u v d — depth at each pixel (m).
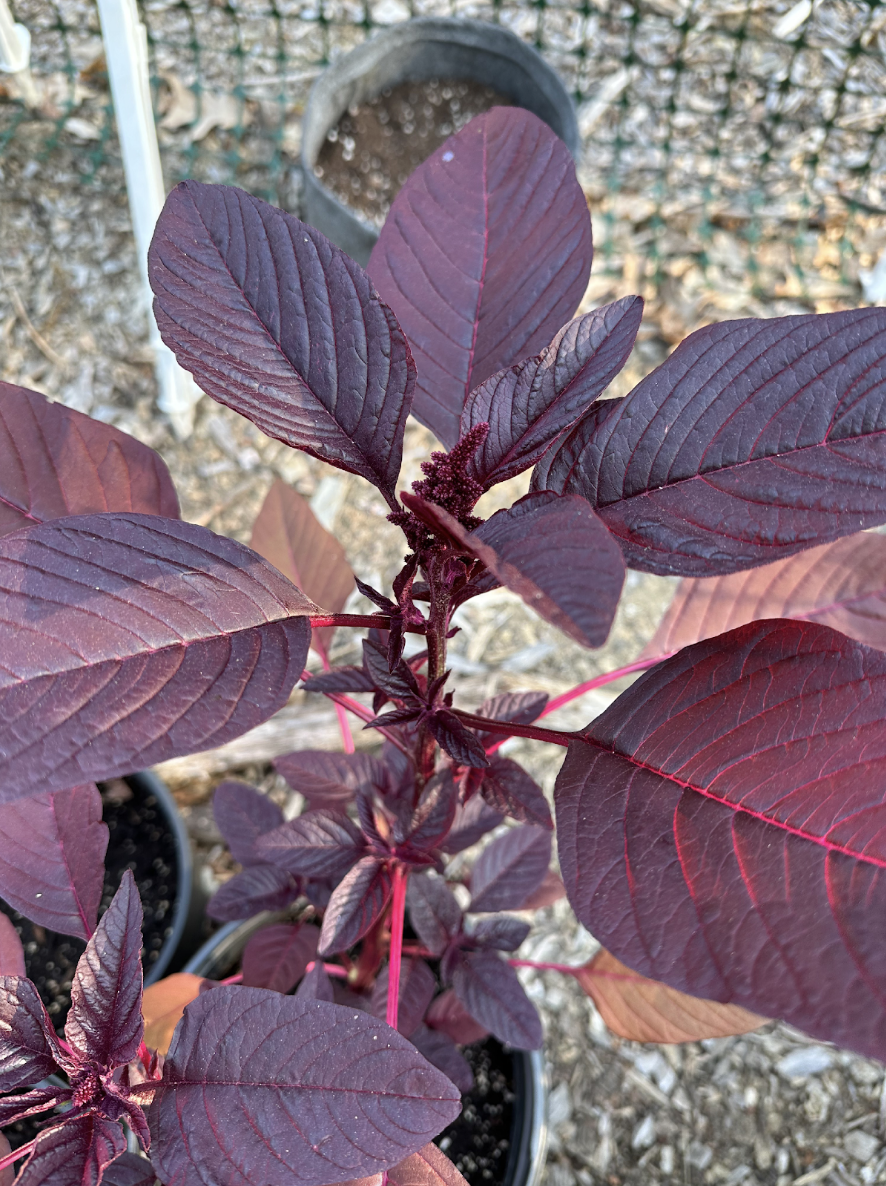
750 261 1.13
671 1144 0.70
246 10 1.22
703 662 0.28
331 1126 0.27
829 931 0.22
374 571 0.93
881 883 0.22
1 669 0.23
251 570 0.27
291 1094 0.28
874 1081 0.73
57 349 1.00
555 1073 0.72
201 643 0.25
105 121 1.12
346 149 1.09
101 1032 0.30
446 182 0.37
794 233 1.15
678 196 1.16
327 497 0.96
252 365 0.30
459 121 1.12
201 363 0.29
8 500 0.36
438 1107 0.27
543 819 0.36
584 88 1.22
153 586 0.25
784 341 0.29
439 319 0.37
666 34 1.25
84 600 0.24
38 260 1.04
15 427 0.35
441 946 0.45
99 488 0.37
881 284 1.08
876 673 0.26
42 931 0.67
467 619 0.90
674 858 0.25
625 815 0.26
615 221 1.14
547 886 0.53
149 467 0.38
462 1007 0.53
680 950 0.23
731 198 1.16
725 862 0.24
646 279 1.11
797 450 0.28
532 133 0.37
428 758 0.38
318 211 1.00
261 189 1.11
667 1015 0.45
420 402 0.36
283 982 0.50
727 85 1.21
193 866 0.70
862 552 0.41
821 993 0.21
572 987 0.76
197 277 0.30
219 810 0.54
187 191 0.30
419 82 1.15
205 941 0.75
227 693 0.24
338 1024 0.28
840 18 1.24
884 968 0.21
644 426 0.30
